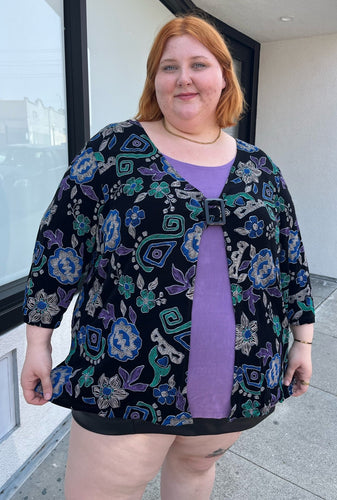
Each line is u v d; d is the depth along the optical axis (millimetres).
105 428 1122
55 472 2066
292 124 4965
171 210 1057
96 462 1155
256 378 1160
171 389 1084
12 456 2023
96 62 2799
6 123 2129
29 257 2377
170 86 1143
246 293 1139
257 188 1189
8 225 2215
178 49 1142
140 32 3158
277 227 1246
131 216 1059
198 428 1158
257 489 2037
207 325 1089
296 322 1357
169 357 1070
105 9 2797
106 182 1113
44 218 1167
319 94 4750
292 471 2162
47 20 2270
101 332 1097
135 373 1066
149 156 1123
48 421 2262
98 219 1139
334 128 4758
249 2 3641
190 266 1067
